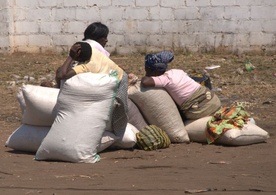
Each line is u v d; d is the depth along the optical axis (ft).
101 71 59.36
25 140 61.00
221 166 55.26
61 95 56.70
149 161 57.67
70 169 53.78
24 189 46.65
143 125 65.05
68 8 139.44
